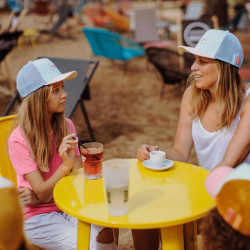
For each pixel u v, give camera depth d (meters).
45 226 2.06
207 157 2.41
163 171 2.07
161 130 5.29
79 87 4.04
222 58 2.15
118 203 1.60
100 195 1.82
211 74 2.20
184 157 2.45
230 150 2.15
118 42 7.54
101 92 7.09
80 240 1.79
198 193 1.81
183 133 2.49
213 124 2.34
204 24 5.55
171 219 1.58
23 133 2.12
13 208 1.08
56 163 2.25
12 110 5.77
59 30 12.38
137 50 7.78
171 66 5.97
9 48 5.72
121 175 1.57
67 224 2.08
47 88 2.11
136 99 6.66
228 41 2.16
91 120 5.70
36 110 2.11
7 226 1.05
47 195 2.09
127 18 12.12
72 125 2.47
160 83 7.51
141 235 2.18
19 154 2.11
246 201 1.05
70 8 10.92
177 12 14.72
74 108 3.95
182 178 1.98
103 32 7.46
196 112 2.37
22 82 2.16
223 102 2.21
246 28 7.35
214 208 1.20
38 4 13.12
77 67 4.12
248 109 2.18
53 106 2.15
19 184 2.18
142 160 2.22
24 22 13.38
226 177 1.15
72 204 1.73
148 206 1.69
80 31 12.67
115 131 5.28
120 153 4.54
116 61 9.32
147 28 8.67
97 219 1.59
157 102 6.48
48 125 2.16
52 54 9.47
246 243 1.08
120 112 6.04
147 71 8.46
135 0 19.25
